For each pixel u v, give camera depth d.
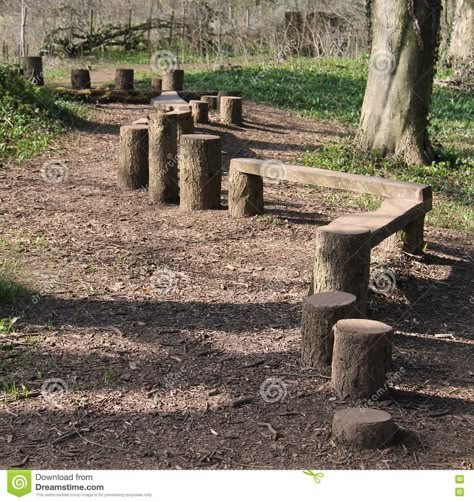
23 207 9.40
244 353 5.79
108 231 8.62
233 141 14.54
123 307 6.55
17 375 5.27
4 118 13.24
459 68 23.22
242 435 4.69
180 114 11.64
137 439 4.61
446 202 11.02
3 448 4.45
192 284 7.18
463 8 23.59
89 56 27.39
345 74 22.67
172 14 28.84
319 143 15.14
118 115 15.79
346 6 28.67
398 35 12.68
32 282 6.95
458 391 5.38
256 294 7.00
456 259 8.30
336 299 5.62
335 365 5.15
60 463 4.34
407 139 12.94
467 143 16.44
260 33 28.22
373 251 8.16
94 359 5.56
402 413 5.00
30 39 26.83
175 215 9.26
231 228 8.80
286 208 9.84
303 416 4.91
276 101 19.50
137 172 10.37
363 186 8.17
